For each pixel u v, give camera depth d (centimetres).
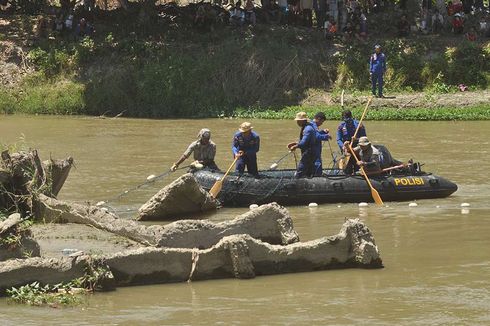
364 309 1473
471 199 2455
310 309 1473
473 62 5400
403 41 5581
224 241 1645
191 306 1486
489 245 1902
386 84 5338
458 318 1432
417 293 1560
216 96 5269
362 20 5644
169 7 6022
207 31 5706
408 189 2448
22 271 1528
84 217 1925
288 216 1816
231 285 1603
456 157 3278
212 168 2477
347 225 1722
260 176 2416
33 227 1911
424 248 1877
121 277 1584
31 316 1430
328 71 5453
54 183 2164
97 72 5416
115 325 1395
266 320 1420
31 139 3956
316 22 5962
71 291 1536
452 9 5794
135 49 5512
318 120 2528
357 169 2512
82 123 4759
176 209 2228
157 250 1606
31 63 5522
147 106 5253
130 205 2384
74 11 5897
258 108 5206
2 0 6059
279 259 1673
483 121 4597
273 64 5409
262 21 5869
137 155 3397
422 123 4531
